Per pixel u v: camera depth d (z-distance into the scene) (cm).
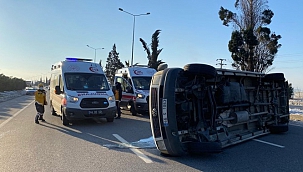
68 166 566
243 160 621
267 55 3006
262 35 2948
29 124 1113
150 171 537
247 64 2964
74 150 697
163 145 616
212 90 721
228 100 739
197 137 664
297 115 1516
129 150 700
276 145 775
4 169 545
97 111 1089
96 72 1236
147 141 803
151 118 637
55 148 716
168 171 538
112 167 561
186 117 661
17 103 2338
